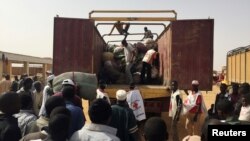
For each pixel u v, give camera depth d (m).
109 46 11.84
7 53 28.08
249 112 5.18
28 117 3.92
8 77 11.20
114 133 3.09
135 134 4.93
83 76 7.24
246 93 5.34
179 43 8.53
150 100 8.75
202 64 8.44
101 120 3.06
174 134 7.88
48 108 3.58
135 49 10.80
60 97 3.70
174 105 7.80
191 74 8.47
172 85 7.93
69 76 7.09
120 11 9.10
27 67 35.81
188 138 3.36
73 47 8.89
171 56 8.55
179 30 8.55
